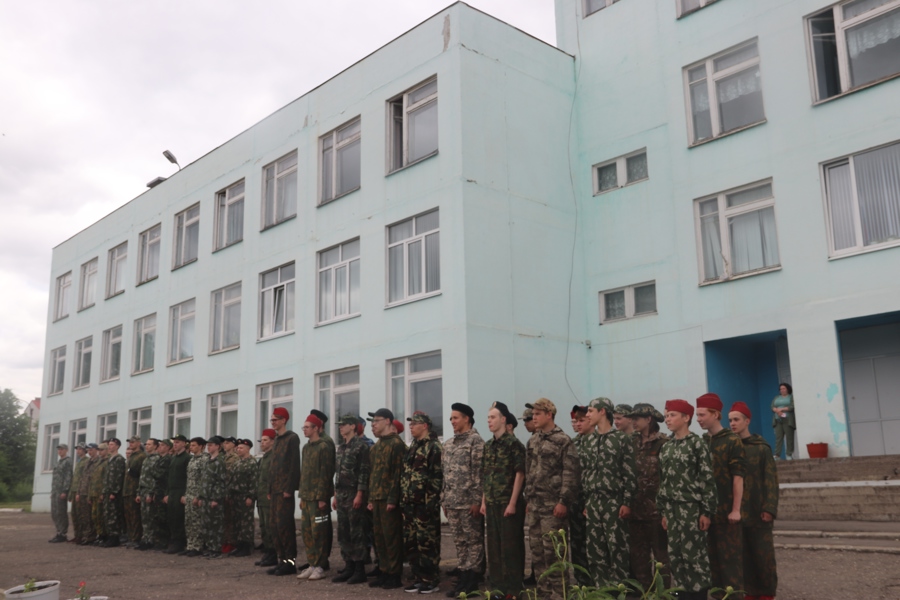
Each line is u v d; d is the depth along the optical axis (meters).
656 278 15.30
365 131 16.88
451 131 14.78
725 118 14.97
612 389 15.64
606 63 16.81
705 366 14.32
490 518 7.45
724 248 14.48
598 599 4.54
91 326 27.30
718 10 15.04
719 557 6.30
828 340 12.80
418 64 15.73
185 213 23.20
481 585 8.01
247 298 19.81
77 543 14.98
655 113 15.81
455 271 14.23
